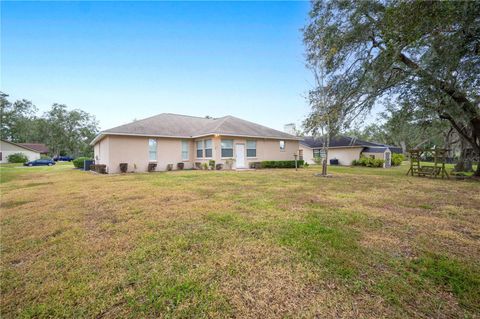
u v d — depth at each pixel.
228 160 16.53
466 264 2.53
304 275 2.33
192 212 4.68
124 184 8.84
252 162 17.86
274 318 1.75
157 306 1.91
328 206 5.20
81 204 5.53
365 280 2.23
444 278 2.25
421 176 12.11
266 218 4.25
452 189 7.71
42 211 4.94
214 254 2.82
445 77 6.91
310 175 12.26
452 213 4.65
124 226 3.89
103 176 12.18
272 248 2.96
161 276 2.35
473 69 6.14
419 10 4.89
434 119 11.38
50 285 2.22
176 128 17.55
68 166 24.86
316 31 9.18
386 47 7.11
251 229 3.67
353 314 1.78
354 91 9.06
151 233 3.53
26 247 3.12
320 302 1.93
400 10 5.20
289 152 20.55
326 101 10.78
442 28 5.21
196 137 16.89
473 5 4.44
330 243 3.09
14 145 35.84
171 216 4.44
